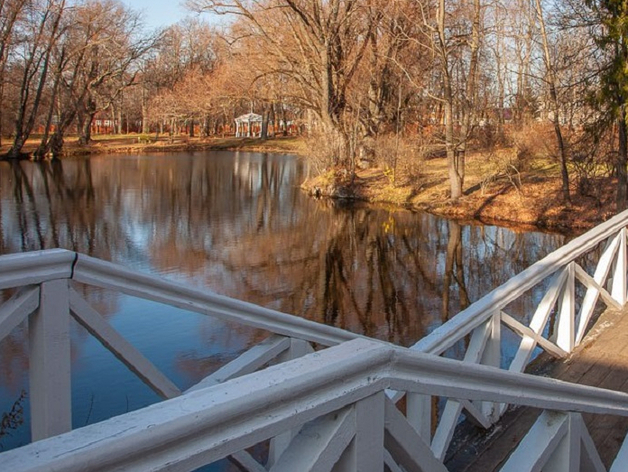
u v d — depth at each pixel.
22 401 5.80
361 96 27.56
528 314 9.42
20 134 40.72
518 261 13.84
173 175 31.56
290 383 0.97
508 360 7.17
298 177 31.58
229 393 0.92
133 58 51.28
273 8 25.67
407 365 1.21
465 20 25.06
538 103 26.22
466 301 10.88
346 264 13.53
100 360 7.01
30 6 37.94
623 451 2.68
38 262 1.57
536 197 19.69
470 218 19.34
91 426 0.81
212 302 2.10
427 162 27.73
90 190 24.95
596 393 2.01
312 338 2.70
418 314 10.16
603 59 17.45
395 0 23.78
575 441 1.92
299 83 27.95
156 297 1.89
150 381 1.96
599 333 5.05
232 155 48.50
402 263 13.79
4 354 6.89
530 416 3.56
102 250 14.27
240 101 31.19
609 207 17.47
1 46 37.59
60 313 1.65
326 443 1.05
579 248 4.57
